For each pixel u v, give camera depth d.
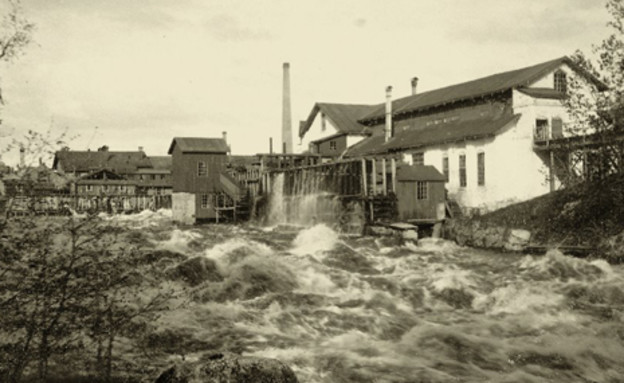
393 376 9.52
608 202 27.41
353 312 14.08
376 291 16.48
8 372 6.91
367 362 10.20
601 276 19.52
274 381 5.66
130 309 8.44
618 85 25.03
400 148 48.88
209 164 56.12
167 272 16.58
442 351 10.96
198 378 5.53
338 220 41.94
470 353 10.84
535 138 39.75
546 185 39.91
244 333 11.94
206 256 20.02
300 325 12.91
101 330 7.43
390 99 53.50
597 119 25.92
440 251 29.98
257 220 55.34
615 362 10.61
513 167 39.75
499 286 17.88
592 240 26.23
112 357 9.27
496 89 42.44
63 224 7.14
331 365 10.01
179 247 24.30
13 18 6.91
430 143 45.25
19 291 6.81
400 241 32.84
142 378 8.24
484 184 41.00
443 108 49.22
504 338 11.99
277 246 27.89
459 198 43.25
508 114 42.03
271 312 13.84
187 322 12.31
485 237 32.16
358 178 40.59
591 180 28.08
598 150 27.59
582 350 11.09
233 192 56.78
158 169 99.00
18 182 6.73
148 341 10.68
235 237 33.72
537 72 41.03
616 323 13.13
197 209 55.56
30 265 6.78
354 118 61.47
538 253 27.83
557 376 9.80
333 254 24.30
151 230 35.03
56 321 6.92
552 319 13.62
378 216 37.16
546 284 17.81
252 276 16.86
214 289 15.78
